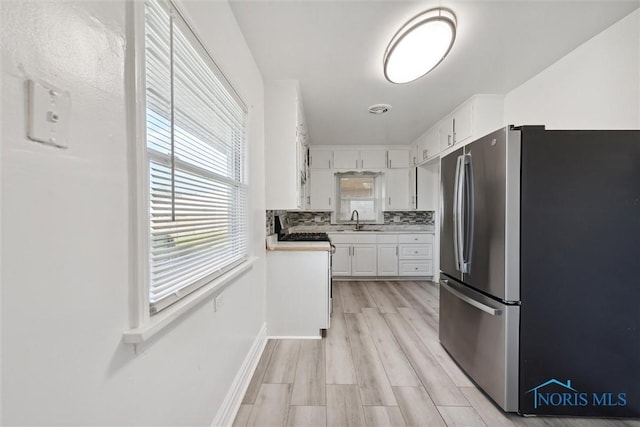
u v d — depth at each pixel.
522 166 1.49
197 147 1.15
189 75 1.08
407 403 1.63
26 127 0.47
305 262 2.50
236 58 1.63
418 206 4.52
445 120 3.31
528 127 1.49
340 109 3.08
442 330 2.28
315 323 2.50
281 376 1.89
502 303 1.54
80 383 0.58
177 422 0.98
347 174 5.02
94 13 0.61
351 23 1.67
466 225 1.82
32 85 0.48
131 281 0.73
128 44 0.72
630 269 1.46
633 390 1.47
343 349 2.27
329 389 1.75
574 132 1.47
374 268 4.56
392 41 1.81
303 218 4.99
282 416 1.52
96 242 0.62
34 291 0.49
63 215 0.54
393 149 4.75
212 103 1.31
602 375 1.48
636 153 1.46
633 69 1.63
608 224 1.47
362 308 3.25
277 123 2.46
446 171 2.16
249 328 1.92
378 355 2.17
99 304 0.63
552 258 1.49
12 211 0.45
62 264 0.54
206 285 1.18
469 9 1.55
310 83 2.46
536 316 1.50
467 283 1.85
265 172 2.47
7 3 0.45
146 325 0.75
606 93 1.77
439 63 2.01
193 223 1.10
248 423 1.47
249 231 1.90
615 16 1.63
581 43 1.89
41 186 0.50
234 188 1.64
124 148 0.70
